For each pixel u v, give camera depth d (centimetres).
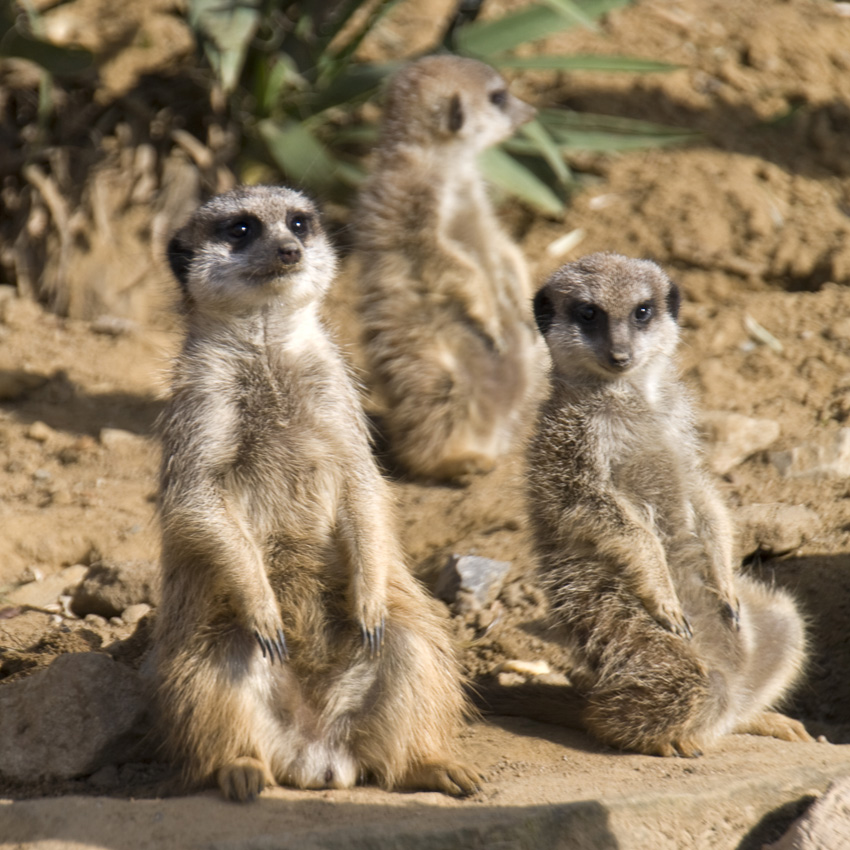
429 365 1085
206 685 631
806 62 1535
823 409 1055
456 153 1179
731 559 758
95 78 1434
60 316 1318
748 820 605
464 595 883
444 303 1115
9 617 889
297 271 695
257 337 700
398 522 998
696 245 1306
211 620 647
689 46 1556
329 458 687
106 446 1097
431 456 1088
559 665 838
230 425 682
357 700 659
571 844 566
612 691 709
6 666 795
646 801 590
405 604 679
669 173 1395
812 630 860
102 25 1483
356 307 1171
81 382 1211
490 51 1383
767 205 1343
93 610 902
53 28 1454
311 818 578
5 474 1070
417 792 629
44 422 1150
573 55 1391
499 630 865
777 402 1073
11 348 1247
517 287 1175
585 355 770
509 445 1120
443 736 662
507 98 1239
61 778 657
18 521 980
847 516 924
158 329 1284
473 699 784
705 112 1469
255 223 712
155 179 1375
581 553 743
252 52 1393
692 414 812
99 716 670
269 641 625
